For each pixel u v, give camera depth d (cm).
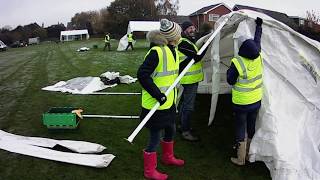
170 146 482
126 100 850
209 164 495
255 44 456
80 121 683
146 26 3262
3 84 1150
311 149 473
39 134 621
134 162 505
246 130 487
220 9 5300
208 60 746
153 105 417
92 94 919
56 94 934
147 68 399
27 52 3391
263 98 484
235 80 458
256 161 499
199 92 792
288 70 520
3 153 533
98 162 490
